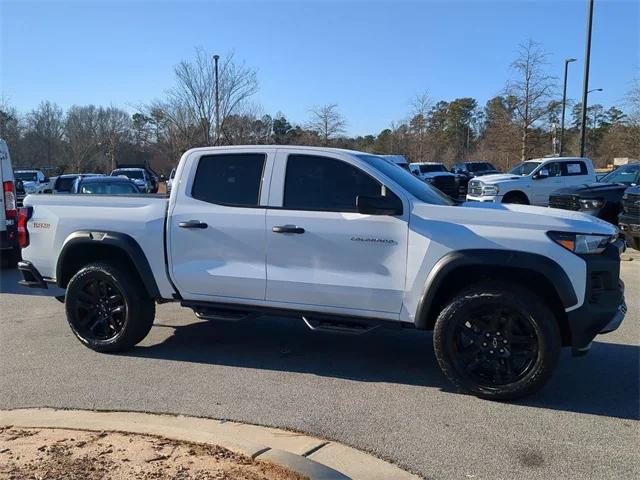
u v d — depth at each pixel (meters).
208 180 5.67
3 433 4.00
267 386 5.11
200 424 4.31
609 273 4.68
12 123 54.62
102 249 6.06
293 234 5.27
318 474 3.38
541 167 18.92
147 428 4.07
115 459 3.57
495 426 4.29
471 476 3.58
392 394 4.92
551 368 4.59
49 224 6.14
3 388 5.06
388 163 5.75
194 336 6.66
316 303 5.29
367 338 6.61
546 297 4.88
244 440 3.86
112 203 5.96
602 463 3.74
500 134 42.16
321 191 5.31
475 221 4.85
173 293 5.77
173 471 3.41
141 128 49.75
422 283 4.91
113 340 5.96
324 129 39.00
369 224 5.05
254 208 5.44
